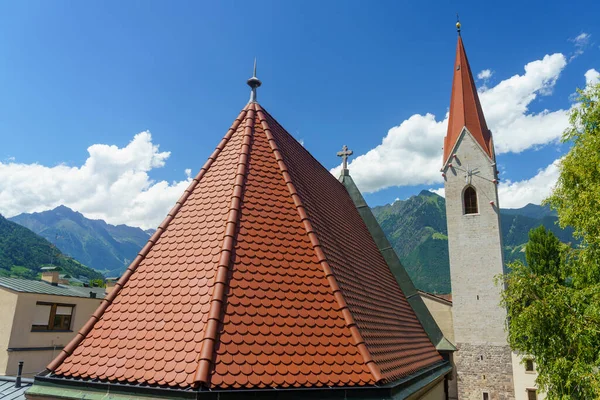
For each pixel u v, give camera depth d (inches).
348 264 571.8
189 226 454.3
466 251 1563.7
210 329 326.0
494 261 1523.1
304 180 618.8
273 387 315.9
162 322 360.2
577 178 660.1
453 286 1549.0
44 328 1143.6
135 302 390.6
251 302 362.6
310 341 358.3
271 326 353.7
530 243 1689.2
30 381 661.3
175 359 323.6
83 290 1481.3
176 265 413.1
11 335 1039.6
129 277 419.5
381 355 424.2
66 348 361.1
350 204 930.1
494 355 1453.0
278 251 421.4
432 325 802.8
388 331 536.4
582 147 657.6
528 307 626.2
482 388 1441.9
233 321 342.0
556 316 599.8
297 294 391.9
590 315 570.6
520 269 690.2
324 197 697.6
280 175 518.3
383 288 706.2
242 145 523.5
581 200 626.5
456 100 1697.8
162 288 394.3
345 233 684.7
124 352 346.9
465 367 1473.9
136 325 367.2
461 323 1513.3
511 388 1412.4
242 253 397.1
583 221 619.2
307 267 424.2
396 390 377.1
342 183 1004.6
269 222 446.0
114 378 327.3
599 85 666.8
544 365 617.9
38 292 1121.4
